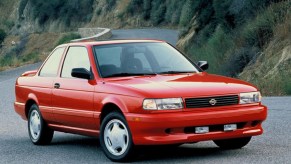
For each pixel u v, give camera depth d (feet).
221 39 104.58
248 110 31.35
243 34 92.89
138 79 33.01
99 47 35.65
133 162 31.63
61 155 35.14
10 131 46.96
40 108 38.58
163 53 36.01
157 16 301.22
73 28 384.47
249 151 33.17
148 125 29.91
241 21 102.94
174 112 30.09
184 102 30.25
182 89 30.76
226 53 95.86
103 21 354.13
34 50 385.29
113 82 32.94
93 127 34.17
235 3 106.32
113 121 31.99
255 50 86.22
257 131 31.96
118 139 31.71
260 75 77.77
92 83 33.86
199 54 110.11
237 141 33.99
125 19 331.57
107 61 34.68
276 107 52.65
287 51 77.20
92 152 35.73
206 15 132.36
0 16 490.08
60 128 37.42
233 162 30.09
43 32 403.34
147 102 30.14
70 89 35.45
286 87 65.21
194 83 31.86
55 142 40.52
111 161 32.32
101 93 32.91
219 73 89.76
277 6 90.63
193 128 30.27
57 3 407.64
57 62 38.17
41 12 417.69
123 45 35.94
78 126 35.55
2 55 413.18
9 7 490.08
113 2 355.56
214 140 34.09
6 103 70.79
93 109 33.50
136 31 258.78
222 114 30.50
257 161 29.99
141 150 31.58
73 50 37.14
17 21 451.12
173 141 29.89
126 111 30.89
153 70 34.58
